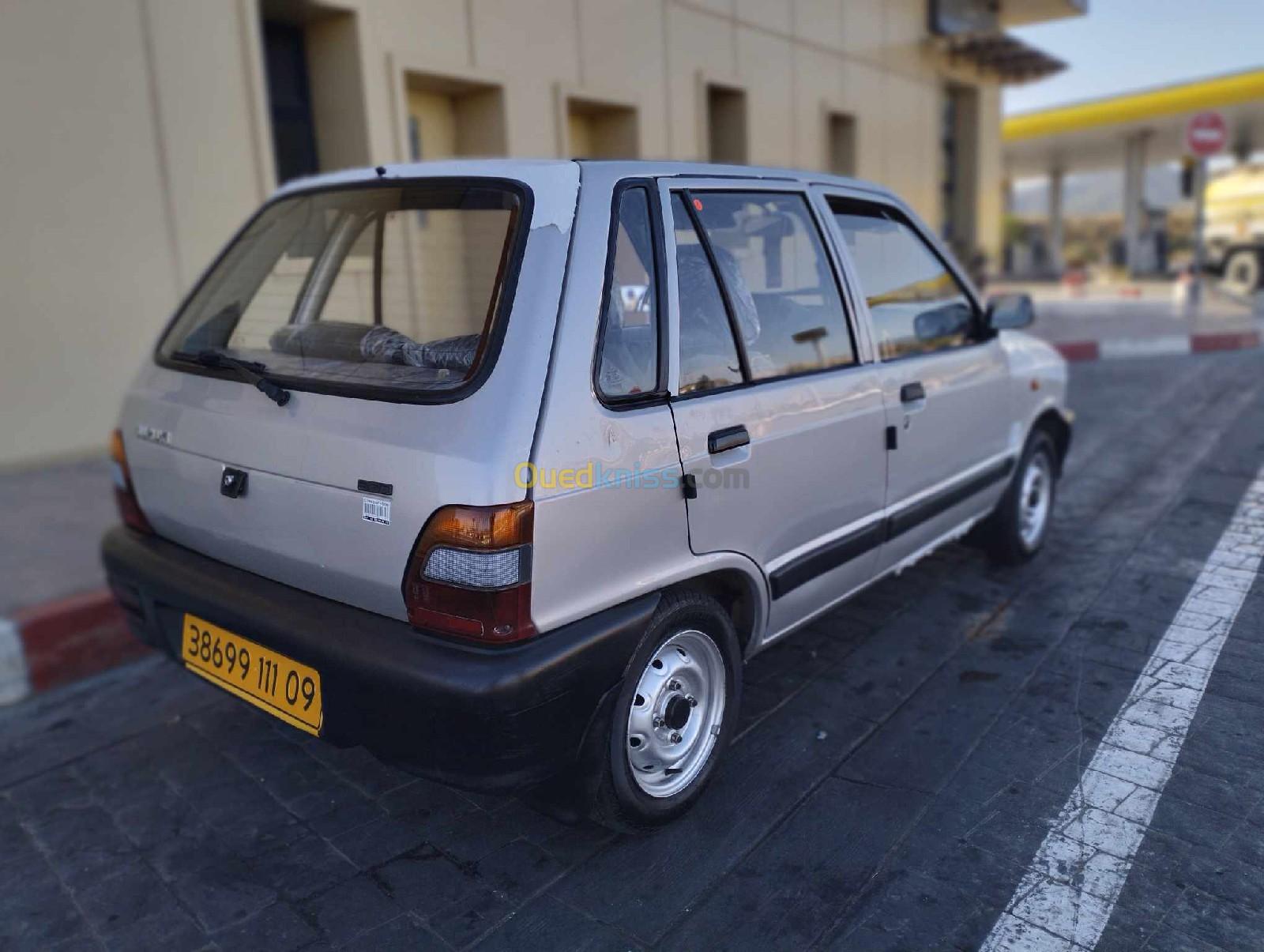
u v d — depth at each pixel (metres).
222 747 3.35
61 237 6.33
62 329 6.43
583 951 2.31
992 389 4.10
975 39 16.94
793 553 3.06
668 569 2.57
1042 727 3.21
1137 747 3.05
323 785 3.09
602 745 2.46
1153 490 5.77
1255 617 3.93
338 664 2.34
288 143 8.04
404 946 2.35
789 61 13.07
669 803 2.71
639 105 10.59
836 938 2.31
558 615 2.29
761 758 3.11
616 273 2.52
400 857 2.70
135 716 3.60
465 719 2.18
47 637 3.87
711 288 2.81
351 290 3.28
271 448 2.55
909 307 3.71
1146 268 28.00
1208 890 2.41
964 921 2.35
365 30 7.76
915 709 3.39
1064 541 5.00
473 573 2.17
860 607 4.29
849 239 3.44
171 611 2.90
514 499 2.18
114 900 2.57
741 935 2.34
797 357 3.07
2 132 6.00
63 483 6.10
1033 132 27.59
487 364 2.30
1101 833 2.65
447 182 2.74
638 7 10.44
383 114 7.99
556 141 9.61
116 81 6.47
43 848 2.81
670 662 2.68
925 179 17.48
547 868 2.63
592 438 2.34
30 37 6.04
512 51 9.04
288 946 2.37
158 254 6.83
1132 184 28.22
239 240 3.32
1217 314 15.04
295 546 2.53
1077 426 7.71
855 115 14.82
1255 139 29.64
